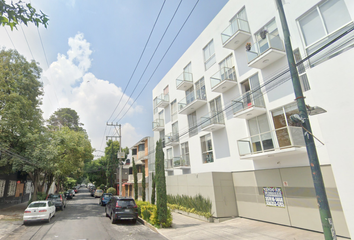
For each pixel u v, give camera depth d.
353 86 7.29
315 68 8.49
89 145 28.00
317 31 8.94
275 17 11.51
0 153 17.33
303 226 9.12
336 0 8.39
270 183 10.89
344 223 7.70
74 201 33.22
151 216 11.62
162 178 11.62
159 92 27.70
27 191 30.80
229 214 12.51
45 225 12.25
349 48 7.54
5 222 12.81
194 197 14.54
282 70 10.94
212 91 15.16
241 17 14.10
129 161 44.56
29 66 19.53
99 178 50.94
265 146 11.07
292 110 10.44
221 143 15.30
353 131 7.14
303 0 9.55
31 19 4.85
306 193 9.20
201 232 9.76
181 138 20.92
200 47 18.62
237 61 14.14
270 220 10.65
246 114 12.26
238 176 13.04
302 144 9.43
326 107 7.95
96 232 10.30
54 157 19.25
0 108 16.61
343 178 7.24
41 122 20.81
